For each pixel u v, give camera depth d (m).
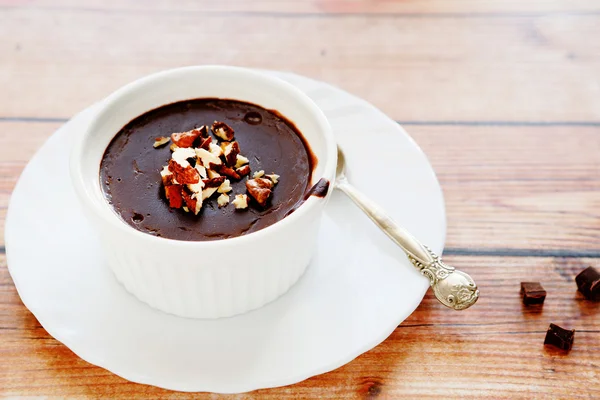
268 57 0.43
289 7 0.47
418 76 0.42
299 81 0.39
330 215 0.34
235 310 0.30
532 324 0.31
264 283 0.30
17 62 0.42
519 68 0.43
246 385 0.28
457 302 0.31
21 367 0.29
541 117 0.40
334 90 0.39
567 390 0.30
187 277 0.29
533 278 0.33
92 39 0.44
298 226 0.29
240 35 0.44
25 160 0.37
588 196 0.36
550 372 0.30
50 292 0.30
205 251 0.28
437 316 0.32
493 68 0.43
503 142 0.39
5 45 0.43
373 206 0.33
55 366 0.30
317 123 0.32
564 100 0.41
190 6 0.46
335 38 0.44
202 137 0.32
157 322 0.30
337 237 0.33
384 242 0.33
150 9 0.46
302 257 0.31
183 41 0.44
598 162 0.38
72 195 0.34
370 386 0.29
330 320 0.30
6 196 0.35
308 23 0.45
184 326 0.30
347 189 0.34
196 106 0.34
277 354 0.29
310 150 0.33
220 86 0.34
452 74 0.43
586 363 0.30
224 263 0.28
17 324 0.31
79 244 0.32
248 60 0.43
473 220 0.35
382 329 0.29
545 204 0.36
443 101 0.41
